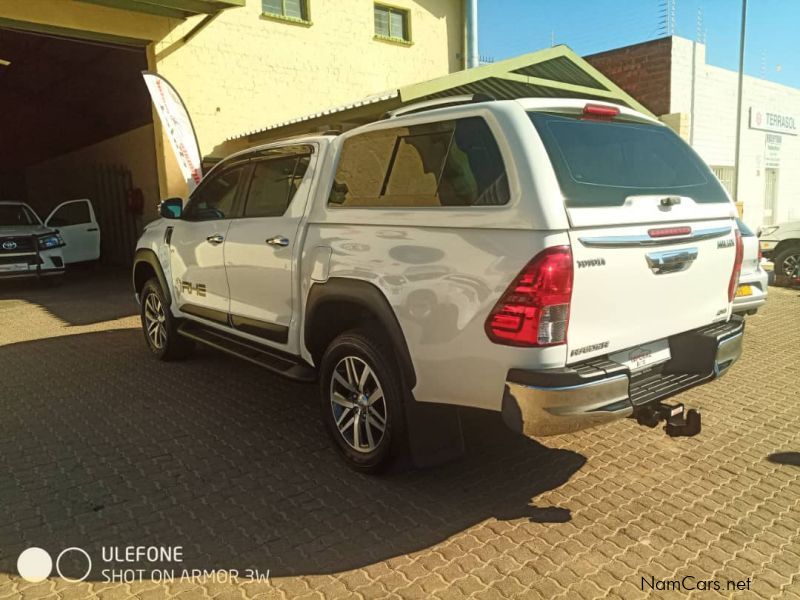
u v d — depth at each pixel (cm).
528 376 280
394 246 333
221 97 1202
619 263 300
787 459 393
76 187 1916
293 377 408
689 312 349
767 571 280
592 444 417
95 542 306
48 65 1342
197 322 545
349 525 321
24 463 393
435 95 923
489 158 304
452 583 274
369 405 362
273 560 291
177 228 555
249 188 476
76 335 769
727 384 542
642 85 1639
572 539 307
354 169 376
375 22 1444
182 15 1062
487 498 348
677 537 308
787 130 2050
